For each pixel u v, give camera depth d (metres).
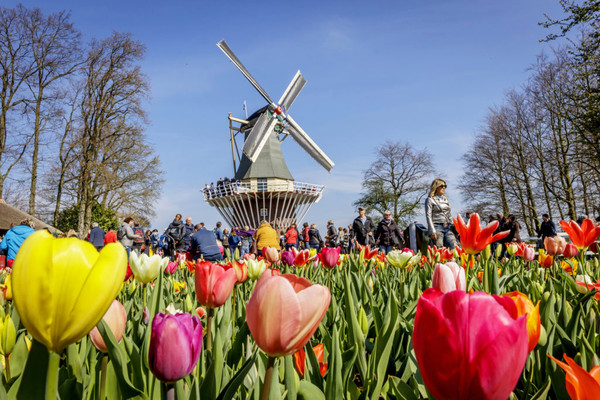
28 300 0.64
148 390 1.39
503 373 0.64
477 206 36.09
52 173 32.41
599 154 22.36
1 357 1.51
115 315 1.27
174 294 3.62
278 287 0.83
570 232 3.36
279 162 46.06
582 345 1.56
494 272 2.41
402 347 2.17
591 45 20.41
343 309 2.67
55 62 31.41
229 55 36.31
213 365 1.16
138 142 33.66
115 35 33.06
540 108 29.91
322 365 1.59
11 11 29.72
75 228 35.75
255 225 43.91
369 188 52.09
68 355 1.48
